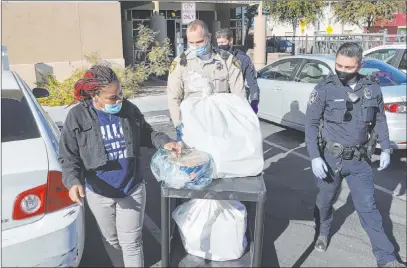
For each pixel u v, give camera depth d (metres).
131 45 12.68
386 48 8.58
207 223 2.86
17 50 9.64
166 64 11.52
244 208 2.98
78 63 10.36
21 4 9.51
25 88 3.33
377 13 19.19
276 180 4.96
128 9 15.20
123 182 2.47
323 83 2.97
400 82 5.64
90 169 2.40
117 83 2.32
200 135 2.63
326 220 3.31
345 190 4.66
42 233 2.25
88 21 10.35
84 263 3.06
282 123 6.78
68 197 2.38
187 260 2.88
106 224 2.58
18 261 2.20
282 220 3.95
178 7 16.45
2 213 2.20
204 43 3.13
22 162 2.33
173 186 2.46
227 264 2.84
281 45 19.19
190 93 3.18
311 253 3.36
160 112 8.24
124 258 2.66
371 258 3.29
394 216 4.02
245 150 2.62
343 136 2.93
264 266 3.16
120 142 2.44
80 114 2.35
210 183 2.55
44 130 2.76
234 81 3.29
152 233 3.67
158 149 2.65
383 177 5.03
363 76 2.95
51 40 9.98
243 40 19.72
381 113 2.96
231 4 17.98
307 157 5.77
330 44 15.49
